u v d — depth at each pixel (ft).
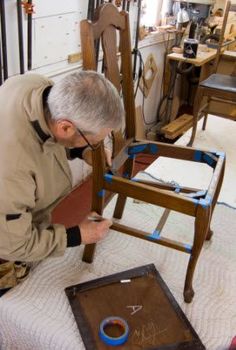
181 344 3.76
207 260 5.05
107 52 4.26
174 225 5.67
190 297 4.33
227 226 5.78
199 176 7.31
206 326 4.09
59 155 3.79
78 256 4.88
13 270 4.17
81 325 3.89
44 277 4.51
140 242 5.24
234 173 7.50
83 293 4.28
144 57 10.15
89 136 3.13
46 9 6.17
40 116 3.10
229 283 4.71
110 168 4.41
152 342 3.76
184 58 9.98
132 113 4.98
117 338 3.69
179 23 10.84
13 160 3.10
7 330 4.22
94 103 2.88
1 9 5.17
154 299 4.25
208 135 9.34
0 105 3.29
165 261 4.95
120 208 5.55
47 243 3.59
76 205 8.29
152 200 4.13
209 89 8.21
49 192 3.84
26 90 3.28
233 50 11.25
